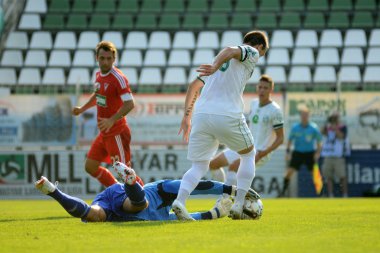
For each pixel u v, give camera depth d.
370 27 65.19
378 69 58.50
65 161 47.38
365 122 46.59
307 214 23.66
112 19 66.06
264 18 65.62
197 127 17.56
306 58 60.81
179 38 63.19
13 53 60.19
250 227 15.76
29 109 46.47
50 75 58.31
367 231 15.37
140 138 47.31
